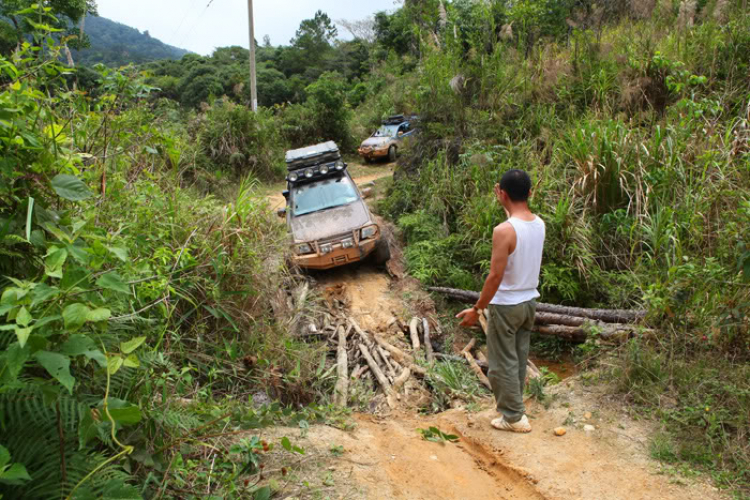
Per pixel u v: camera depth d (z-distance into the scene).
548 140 9.18
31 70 2.52
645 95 9.30
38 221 2.18
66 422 2.09
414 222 9.50
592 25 12.91
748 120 7.07
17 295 1.71
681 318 4.47
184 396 3.51
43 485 1.98
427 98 11.98
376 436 3.99
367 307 7.52
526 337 3.78
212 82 46.78
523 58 11.78
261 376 4.61
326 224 8.57
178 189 4.84
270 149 17.98
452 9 14.41
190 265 3.98
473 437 3.84
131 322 2.91
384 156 19.72
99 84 3.80
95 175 3.40
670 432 3.48
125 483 2.27
